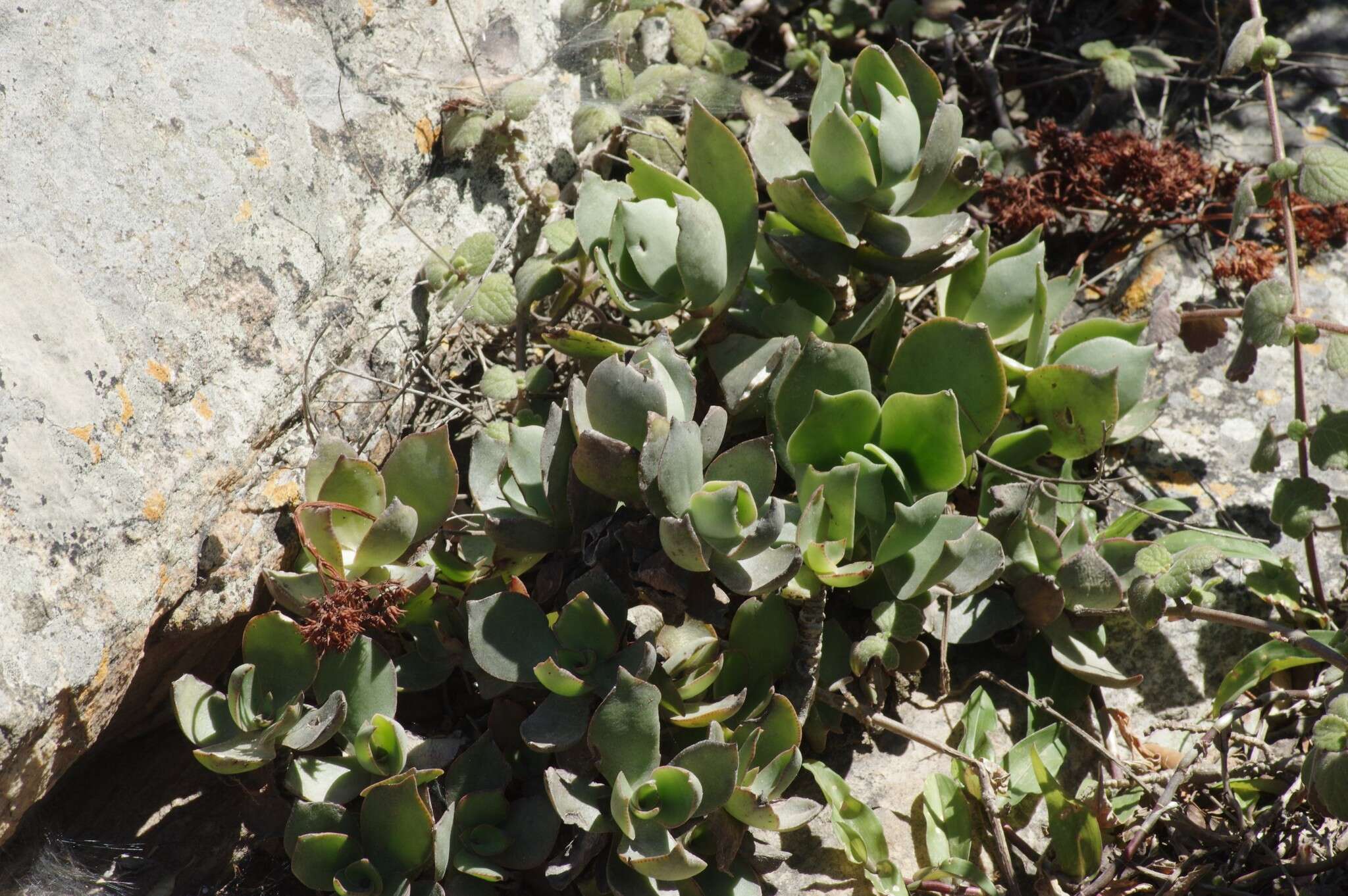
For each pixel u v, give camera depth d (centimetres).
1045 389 118
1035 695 118
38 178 108
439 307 122
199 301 110
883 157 114
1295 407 117
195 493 109
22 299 106
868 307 117
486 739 111
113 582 106
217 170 112
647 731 106
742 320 118
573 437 112
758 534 107
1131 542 117
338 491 111
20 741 102
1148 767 116
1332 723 108
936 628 117
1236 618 115
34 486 104
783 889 112
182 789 117
